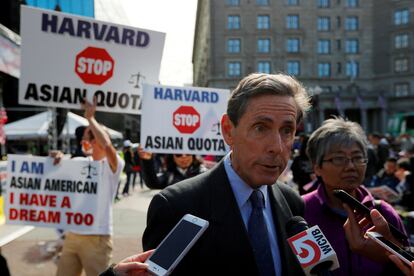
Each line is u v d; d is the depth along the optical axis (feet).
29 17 11.18
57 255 17.01
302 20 191.42
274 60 188.75
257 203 5.28
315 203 7.98
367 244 5.66
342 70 196.85
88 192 11.50
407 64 193.26
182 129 12.57
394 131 114.83
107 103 11.89
